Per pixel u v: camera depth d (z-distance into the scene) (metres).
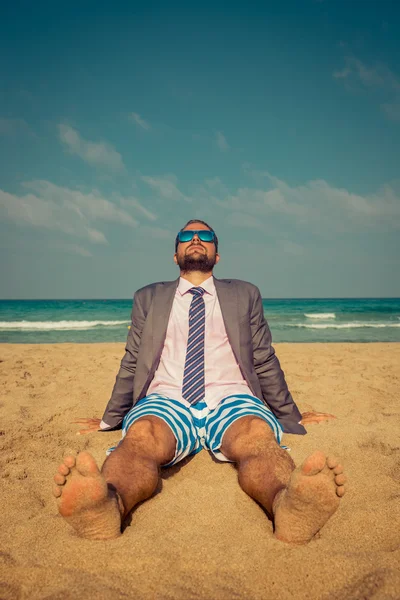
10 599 1.63
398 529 2.15
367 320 27.88
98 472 1.77
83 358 8.32
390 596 1.61
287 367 7.39
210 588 1.66
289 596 1.63
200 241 3.15
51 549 1.91
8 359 8.08
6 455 3.25
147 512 2.23
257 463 2.25
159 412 2.62
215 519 2.17
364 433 3.76
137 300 3.27
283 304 53.62
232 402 2.77
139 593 1.63
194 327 3.04
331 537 2.06
